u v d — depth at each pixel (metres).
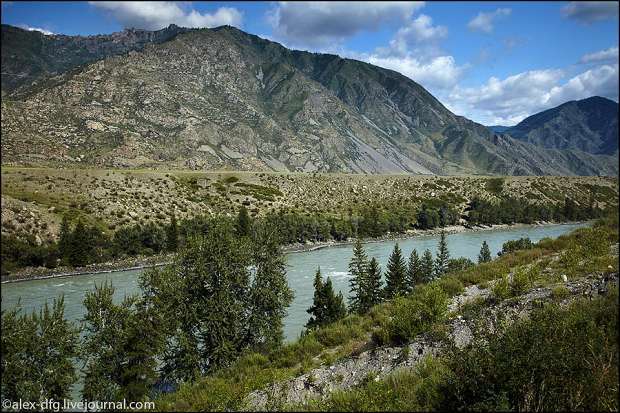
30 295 66.19
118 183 127.44
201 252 29.55
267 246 32.91
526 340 10.23
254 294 30.61
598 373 9.14
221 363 27.03
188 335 27.50
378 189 193.50
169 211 121.81
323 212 153.75
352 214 151.88
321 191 178.50
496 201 189.75
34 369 23.80
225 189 151.75
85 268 85.06
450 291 23.47
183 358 26.55
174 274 28.97
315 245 120.00
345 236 129.62
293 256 104.12
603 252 25.44
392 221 143.50
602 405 8.73
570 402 8.84
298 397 14.82
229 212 133.12
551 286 19.75
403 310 18.64
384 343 17.70
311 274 80.56
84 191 116.06
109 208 111.50
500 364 9.73
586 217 178.75
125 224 106.88
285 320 48.84
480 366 10.15
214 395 15.39
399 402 10.94
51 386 24.16
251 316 30.17
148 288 28.23
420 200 181.88
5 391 22.73
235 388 15.95
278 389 15.45
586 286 18.19
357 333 20.19
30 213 93.12
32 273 79.38
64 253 85.00
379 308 23.55
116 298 62.84
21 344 23.33
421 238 135.00
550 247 31.72
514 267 27.80
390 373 14.45
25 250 81.31
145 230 99.12
